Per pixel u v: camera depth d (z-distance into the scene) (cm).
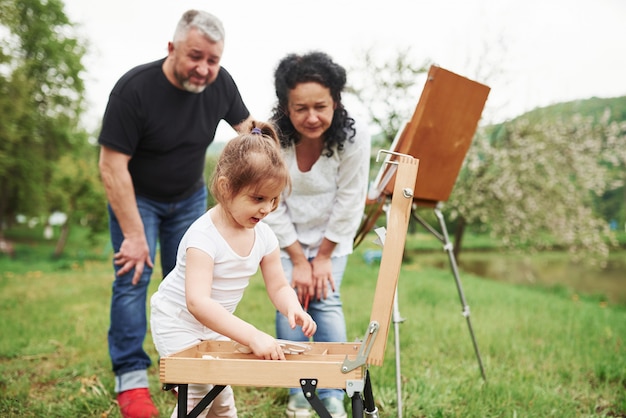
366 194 315
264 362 171
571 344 450
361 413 168
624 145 1461
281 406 310
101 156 304
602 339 484
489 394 313
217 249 206
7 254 2230
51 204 2800
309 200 299
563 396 321
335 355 196
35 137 2492
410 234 2452
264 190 196
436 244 2220
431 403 299
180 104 311
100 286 877
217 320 192
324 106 265
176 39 294
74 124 2777
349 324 508
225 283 213
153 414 290
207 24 290
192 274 201
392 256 179
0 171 2261
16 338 487
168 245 343
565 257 1944
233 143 202
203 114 322
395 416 281
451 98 291
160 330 222
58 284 939
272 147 201
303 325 207
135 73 302
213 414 223
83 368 386
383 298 175
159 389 340
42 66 2644
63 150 2744
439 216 336
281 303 220
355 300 677
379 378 338
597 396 329
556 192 1462
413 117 291
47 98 2675
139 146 313
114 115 299
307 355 197
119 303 306
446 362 388
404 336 458
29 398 332
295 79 261
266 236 225
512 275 1573
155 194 324
